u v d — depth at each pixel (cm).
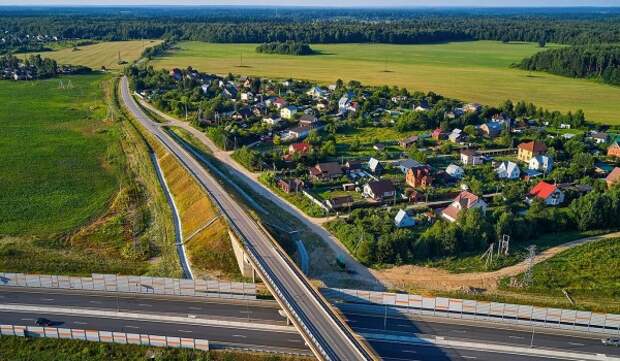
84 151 16700
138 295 8894
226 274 9575
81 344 7650
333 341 7069
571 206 11681
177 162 14862
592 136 18362
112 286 8975
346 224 11306
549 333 7925
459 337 7806
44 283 9056
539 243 10656
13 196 13062
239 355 7388
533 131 18938
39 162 15562
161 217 12062
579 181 13788
